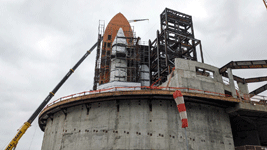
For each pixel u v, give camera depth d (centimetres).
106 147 2964
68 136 3284
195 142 3039
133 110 3133
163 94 3069
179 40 4600
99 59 4969
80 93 3353
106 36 5072
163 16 5106
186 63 3591
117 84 4144
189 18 5234
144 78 5200
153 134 2972
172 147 2919
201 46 4619
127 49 4875
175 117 3119
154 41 4941
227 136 3353
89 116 3269
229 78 3722
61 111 3666
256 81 4391
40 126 4519
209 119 3319
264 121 3934
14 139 4281
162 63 4884
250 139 4044
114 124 3075
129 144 2923
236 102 3403
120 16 5388
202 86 3500
